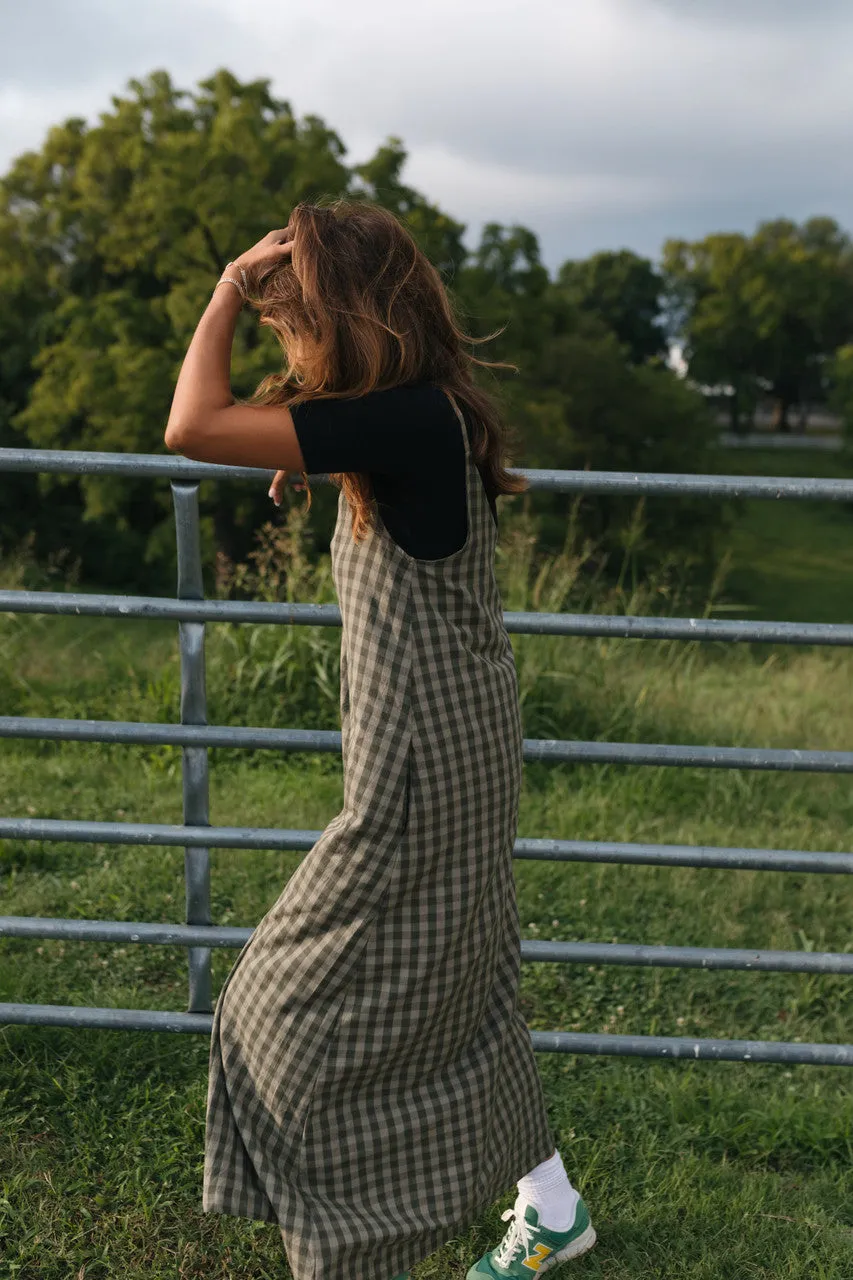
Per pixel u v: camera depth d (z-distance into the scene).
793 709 6.34
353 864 1.70
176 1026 2.51
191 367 1.65
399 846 1.69
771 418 77.69
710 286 68.62
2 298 30.52
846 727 6.06
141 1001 2.98
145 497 26.61
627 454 30.73
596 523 24.41
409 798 1.68
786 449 67.88
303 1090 1.77
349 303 1.60
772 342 66.50
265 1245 2.20
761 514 51.28
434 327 1.68
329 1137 1.78
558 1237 2.05
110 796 4.60
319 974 1.74
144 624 10.87
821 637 2.30
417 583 1.66
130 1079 2.64
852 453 53.19
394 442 1.61
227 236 22.86
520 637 5.86
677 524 26.39
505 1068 1.93
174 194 22.72
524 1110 1.98
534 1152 2.00
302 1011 1.76
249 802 4.61
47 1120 2.48
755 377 69.31
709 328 66.69
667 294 69.94
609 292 68.38
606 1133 2.55
